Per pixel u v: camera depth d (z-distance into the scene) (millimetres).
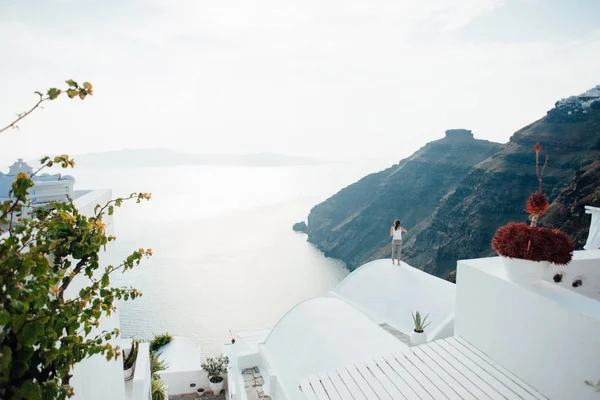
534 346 4816
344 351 9078
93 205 5438
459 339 6152
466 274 5965
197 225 182500
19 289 2541
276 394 9195
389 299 12086
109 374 5977
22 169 5793
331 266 121625
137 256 4016
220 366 16266
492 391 4895
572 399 4344
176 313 79188
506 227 5316
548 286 4984
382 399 5254
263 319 77750
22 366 2588
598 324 4031
